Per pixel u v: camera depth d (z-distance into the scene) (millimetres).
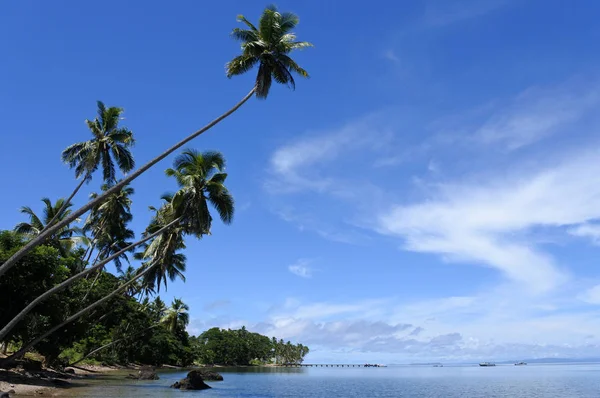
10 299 33406
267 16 28469
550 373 155000
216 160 36531
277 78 28594
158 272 50531
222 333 189500
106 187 48500
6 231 34469
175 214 35219
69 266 44875
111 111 41656
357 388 70562
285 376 111188
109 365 91688
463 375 146250
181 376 82188
